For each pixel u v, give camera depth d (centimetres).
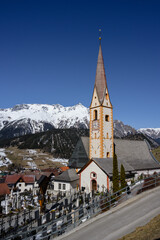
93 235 1975
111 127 6531
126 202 2727
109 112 6538
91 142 6494
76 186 6494
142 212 2323
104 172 5391
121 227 2045
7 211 5081
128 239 1714
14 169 16250
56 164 19725
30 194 7481
